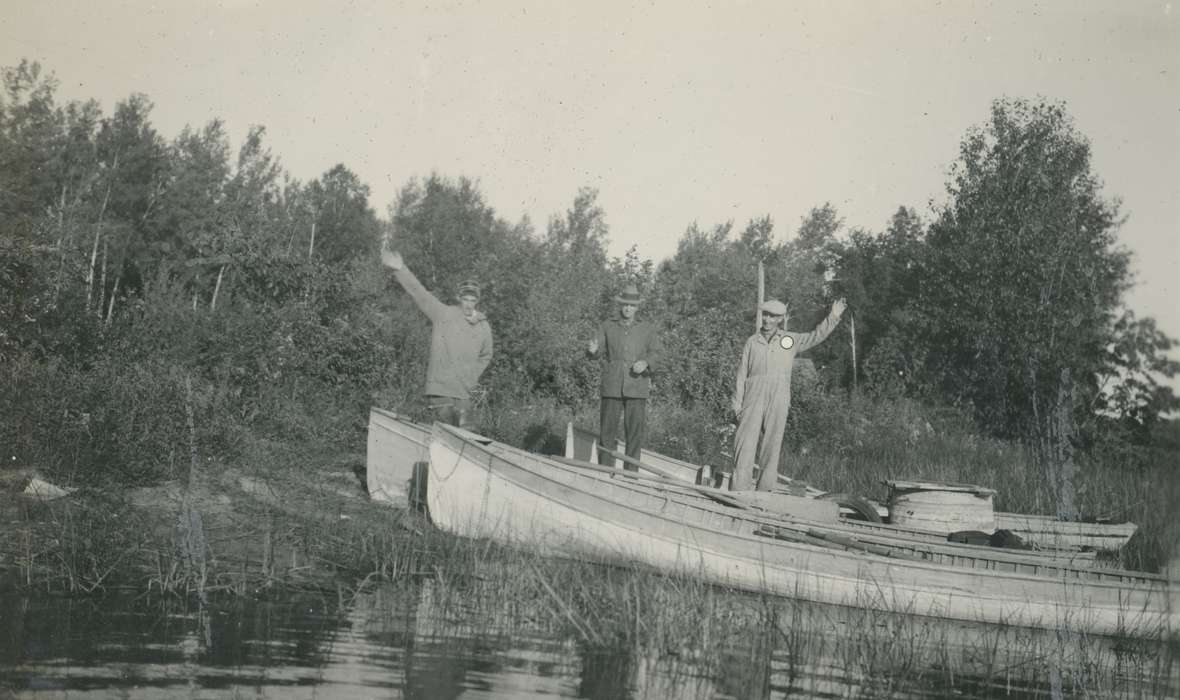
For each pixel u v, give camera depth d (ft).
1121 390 78.02
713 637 25.85
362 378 54.34
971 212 86.17
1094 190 83.35
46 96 82.99
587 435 41.09
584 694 20.88
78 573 27.66
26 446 37.19
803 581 32.40
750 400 38.09
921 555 33.55
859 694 22.41
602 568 33.47
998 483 56.70
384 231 106.11
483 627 25.50
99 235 87.10
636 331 40.01
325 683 20.43
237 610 25.55
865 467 59.36
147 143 96.48
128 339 49.73
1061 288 81.25
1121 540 41.11
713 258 103.45
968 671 25.20
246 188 102.89
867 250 108.27
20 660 20.81
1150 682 25.46
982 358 82.28
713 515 34.58
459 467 35.73
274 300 54.70
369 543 32.86
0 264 47.24
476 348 39.52
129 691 19.36
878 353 92.12
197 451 40.98
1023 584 31.19
